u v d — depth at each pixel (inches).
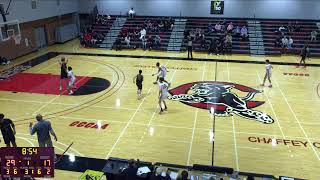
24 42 908.0
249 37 981.8
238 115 494.0
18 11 872.3
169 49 956.0
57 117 488.1
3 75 705.0
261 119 479.8
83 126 457.1
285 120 476.7
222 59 856.3
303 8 1035.9
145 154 382.0
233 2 1071.0
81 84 642.8
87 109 518.9
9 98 566.3
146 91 602.9
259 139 419.5
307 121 474.0
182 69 754.2
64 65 594.9
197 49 946.7
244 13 1075.9
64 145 402.9
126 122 470.3
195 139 419.8
